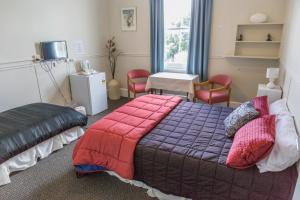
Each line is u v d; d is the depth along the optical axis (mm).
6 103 3180
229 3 3777
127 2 4645
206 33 3994
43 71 3654
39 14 3477
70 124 2918
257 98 2557
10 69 3174
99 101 4113
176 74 4340
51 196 2035
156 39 4469
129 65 5066
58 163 2559
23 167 2416
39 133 2533
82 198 2006
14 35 3170
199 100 4152
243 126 2012
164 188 1894
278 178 1513
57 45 3748
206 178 1689
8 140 2266
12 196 2045
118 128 2158
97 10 4621
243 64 3967
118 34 4965
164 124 2354
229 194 1637
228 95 3699
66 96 4137
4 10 3008
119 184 2176
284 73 2932
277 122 1965
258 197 1556
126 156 1930
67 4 3934
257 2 3588
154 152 1871
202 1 3877
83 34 4355
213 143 1958
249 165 1601
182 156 1782
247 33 3789
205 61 4141
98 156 2076
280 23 3410
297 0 2447
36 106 3068
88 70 4137
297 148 1488
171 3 4332
